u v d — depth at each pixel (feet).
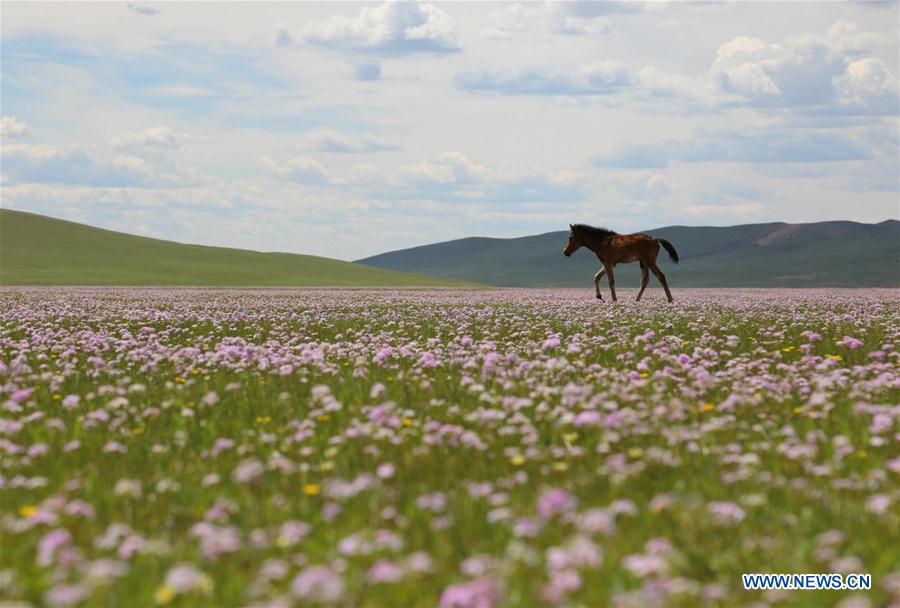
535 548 22.00
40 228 488.44
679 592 18.52
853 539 22.43
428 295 197.77
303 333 82.23
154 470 30.35
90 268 394.11
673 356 55.42
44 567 20.52
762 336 73.05
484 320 94.73
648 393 43.11
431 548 22.29
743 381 44.96
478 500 26.12
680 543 22.21
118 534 22.34
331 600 18.24
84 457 31.99
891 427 34.37
